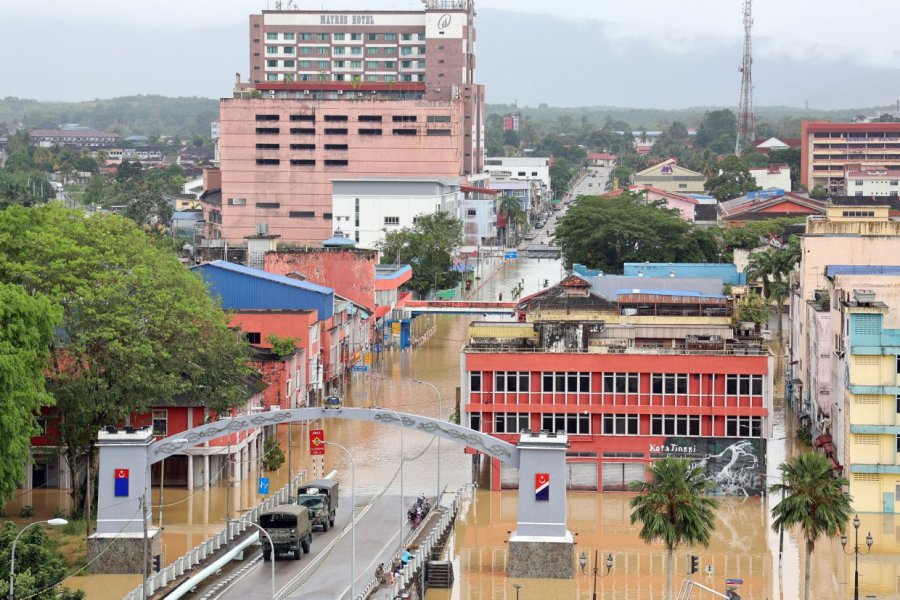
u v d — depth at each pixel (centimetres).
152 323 17200
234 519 16750
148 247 18662
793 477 13812
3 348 14488
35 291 16850
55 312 15688
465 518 17500
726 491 18475
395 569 14075
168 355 16962
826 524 13588
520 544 14888
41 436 17962
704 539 13625
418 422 15088
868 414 17425
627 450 18600
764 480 18400
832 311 19800
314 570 14725
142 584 13425
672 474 13675
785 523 13750
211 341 18100
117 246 17900
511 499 18388
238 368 18775
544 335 19038
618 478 18650
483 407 18712
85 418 16500
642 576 15050
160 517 16550
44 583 12325
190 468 18550
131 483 14750
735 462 18462
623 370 18538
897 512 17488
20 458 14888
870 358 17375
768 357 18350
